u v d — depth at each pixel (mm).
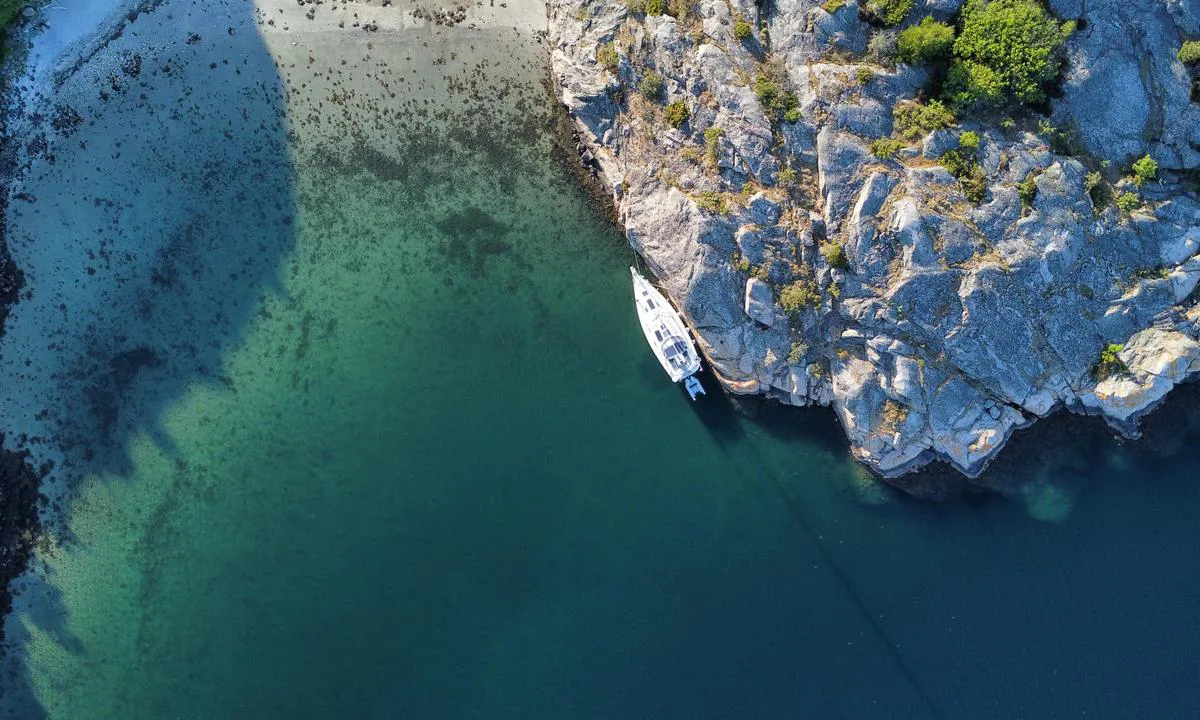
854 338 41312
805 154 40156
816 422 43062
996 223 39281
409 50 43500
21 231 43844
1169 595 41312
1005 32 37219
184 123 43812
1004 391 41031
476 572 43844
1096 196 39188
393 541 44125
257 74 43688
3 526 44219
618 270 44031
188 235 44125
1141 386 40406
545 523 43844
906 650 42031
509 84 43562
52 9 43250
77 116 43688
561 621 43438
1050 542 41844
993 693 41438
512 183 43938
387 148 43812
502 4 43469
